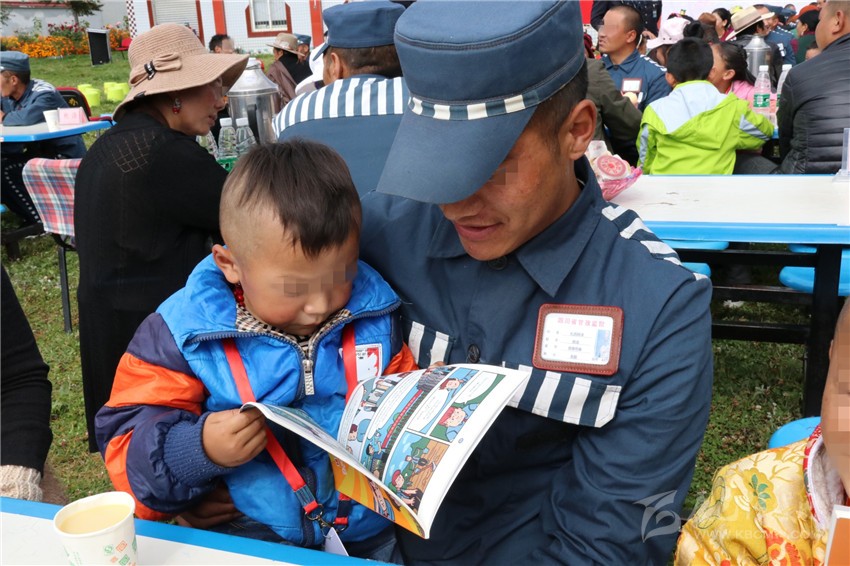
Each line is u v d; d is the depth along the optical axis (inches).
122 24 945.5
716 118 152.5
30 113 225.9
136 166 88.8
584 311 44.7
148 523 40.1
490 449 47.7
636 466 43.4
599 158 98.0
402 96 76.5
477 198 40.1
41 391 58.8
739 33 284.8
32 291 187.5
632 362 43.3
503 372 42.2
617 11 209.0
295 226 42.5
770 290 108.7
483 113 38.8
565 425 46.5
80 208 93.0
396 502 36.8
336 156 47.1
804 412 100.1
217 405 47.1
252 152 46.6
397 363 50.7
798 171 146.3
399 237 52.1
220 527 49.1
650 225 87.0
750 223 84.0
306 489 45.8
